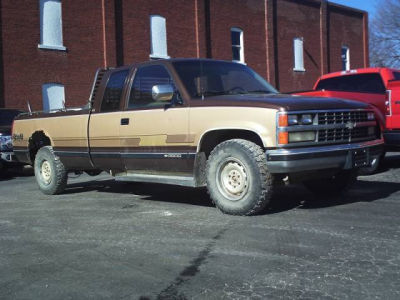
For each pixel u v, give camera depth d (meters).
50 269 4.02
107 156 6.85
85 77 19.19
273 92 6.44
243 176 5.32
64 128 7.54
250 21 25.94
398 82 8.72
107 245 4.64
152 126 6.14
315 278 3.52
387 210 5.54
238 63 6.96
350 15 33.12
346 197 6.48
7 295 3.49
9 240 5.01
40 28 18.00
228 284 3.49
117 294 3.42
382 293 3.22
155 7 21.42
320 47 30.62
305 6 29.48
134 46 20.70
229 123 5.35
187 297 3.30
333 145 5.38
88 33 19.23
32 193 8.44
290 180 5.35
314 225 4.95
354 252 4.05
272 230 4.82
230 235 4.71
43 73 18.05
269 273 3.66
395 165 10.31
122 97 6.60
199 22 23.12
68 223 5.68
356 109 5.68
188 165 5.84
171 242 4.61
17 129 8.79
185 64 6.26
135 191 8.02
